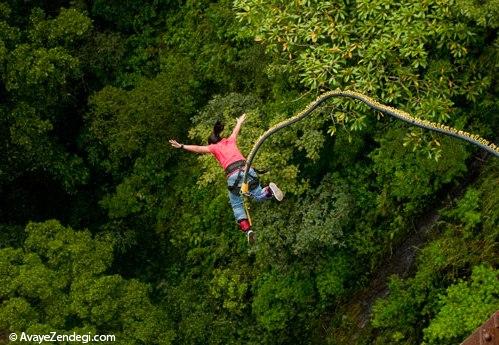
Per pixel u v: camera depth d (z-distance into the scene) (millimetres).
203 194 16625
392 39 11055
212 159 13938
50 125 16344
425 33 10984
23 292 13172
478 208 11805
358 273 13977
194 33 17312
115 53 17500
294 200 14055
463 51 11156
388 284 12688
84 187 18766
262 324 14633
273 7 12148
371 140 13805
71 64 16172
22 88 16141
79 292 13555
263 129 13555
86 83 17891
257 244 14008
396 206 13508
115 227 17688
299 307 14617
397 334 12180
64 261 14188
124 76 17812
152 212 17516
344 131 13180
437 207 12750
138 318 13859
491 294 10805
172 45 17797
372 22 11359
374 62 11500
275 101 14453
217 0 17297
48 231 14375
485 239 11578
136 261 17922
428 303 11906
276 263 14234
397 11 11180
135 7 18188
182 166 17156
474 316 10656
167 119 16062
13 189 18625
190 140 16938
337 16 11578
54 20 16422
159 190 17453
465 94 11992
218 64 16641
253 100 14633
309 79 11477
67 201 18938
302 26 11750
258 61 15062
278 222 13750
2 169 17000
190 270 16781
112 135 16297
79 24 16391
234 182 9352
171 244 17422
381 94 11453
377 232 13719
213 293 15695
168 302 16453
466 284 11086
